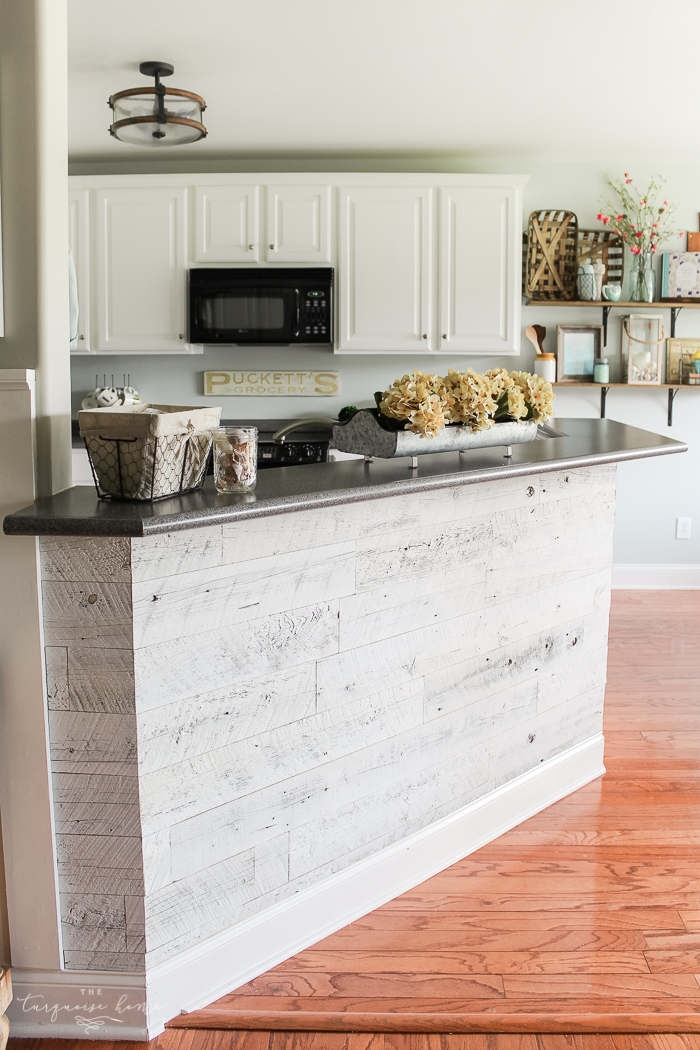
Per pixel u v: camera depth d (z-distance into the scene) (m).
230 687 1.63
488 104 3.64
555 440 2.52
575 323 4.72
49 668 1.49
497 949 1.85
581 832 2.33
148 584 1.46
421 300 4.28
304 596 1.74
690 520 4.91
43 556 1.45
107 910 1.56
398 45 2.98
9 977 1.58
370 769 1.95
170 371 4.74
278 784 1.75
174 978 1.63
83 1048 1.58
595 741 2.65
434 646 2.06
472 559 2.13
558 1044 1.60
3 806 1.54
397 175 4.19
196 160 4.51
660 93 3.51
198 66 3.15
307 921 1.85
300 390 4.71
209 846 1.65
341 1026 1.63
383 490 1.71
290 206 4.22
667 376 4.76
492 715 2.27
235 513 1.46
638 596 4.76
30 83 1.44
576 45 2.99
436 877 2.13
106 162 4.53
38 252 1.48
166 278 4.30
